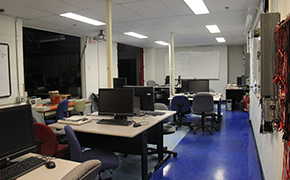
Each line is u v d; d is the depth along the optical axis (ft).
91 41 21.94
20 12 12.84
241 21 16.61
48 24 16.10
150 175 9.00
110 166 7.22
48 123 13.80
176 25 17.78
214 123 18.39
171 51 21.22
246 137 14.34
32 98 15.97
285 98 4.12
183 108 16.47
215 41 27.50
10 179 4.46
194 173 9.37
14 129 5.25
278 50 4.43
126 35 22.09
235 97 25.04
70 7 12.11
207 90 18.71
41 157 5.73
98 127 8.36
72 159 6.82
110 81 11.84
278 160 5.90
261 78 5.78
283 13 5.56
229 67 32.27
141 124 8.78
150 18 15.28
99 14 13.65
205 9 13.48
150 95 10.17
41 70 26.37
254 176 9.04
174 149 12.31
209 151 11.91
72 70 22.74
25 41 18.08
